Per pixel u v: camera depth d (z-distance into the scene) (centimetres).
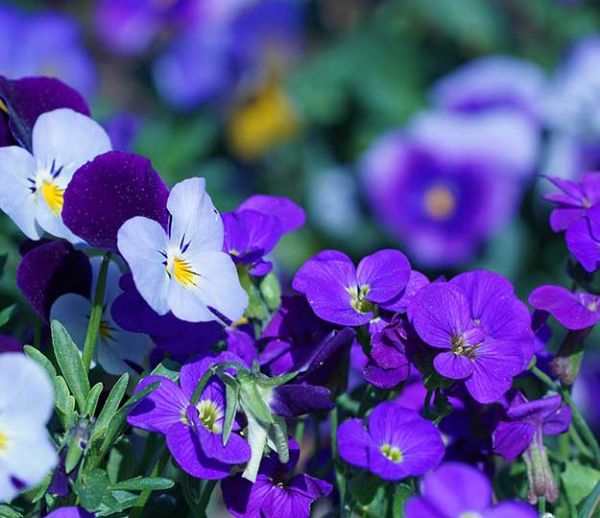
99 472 46
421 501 45
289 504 47
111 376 50
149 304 46
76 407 48
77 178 47
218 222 48
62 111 49
